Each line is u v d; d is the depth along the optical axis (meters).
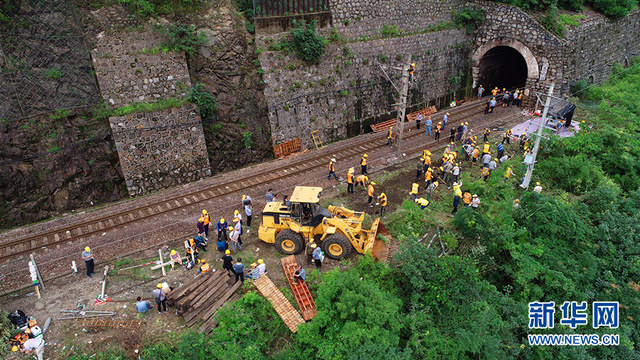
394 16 28.48
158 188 20.73
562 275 16.41
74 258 15.17
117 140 19.23
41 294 13.46
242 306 12.54
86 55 18.48
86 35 18.45
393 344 12.27
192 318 12.45
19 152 17.53
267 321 12.77
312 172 22.09
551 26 30.02
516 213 18.42
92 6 18.55
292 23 23.66
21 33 17.11
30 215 17.81
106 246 15.82
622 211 21.55
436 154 24.70
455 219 16.86
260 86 23.41
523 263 16.14
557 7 32.09
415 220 17.06
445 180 21.23
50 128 18.12
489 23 32.72
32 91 17.59
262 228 15.68
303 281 13.58
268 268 14.68
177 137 20.78
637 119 28.14
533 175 22.92
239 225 15.26
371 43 27.19
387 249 15.43
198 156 21.66
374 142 26.08
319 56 24.89
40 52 17.56
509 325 14.89
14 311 12.58
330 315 12.29
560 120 26.62
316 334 12.18
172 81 20.55
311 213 15.01
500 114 31.11
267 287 13.43
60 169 18.47
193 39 20.89
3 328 11.82
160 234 16.66
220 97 22.22
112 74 19.09
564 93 31.20
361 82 27.36
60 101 18.25
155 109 19.92
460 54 33.31
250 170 22.67
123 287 13.78
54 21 17.69
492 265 16.47
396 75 29.06
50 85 17.94
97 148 19.20
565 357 14.95
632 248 18.89
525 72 38.28
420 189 20.48
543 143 24.30
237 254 15.38
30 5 17.14
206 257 15.20
